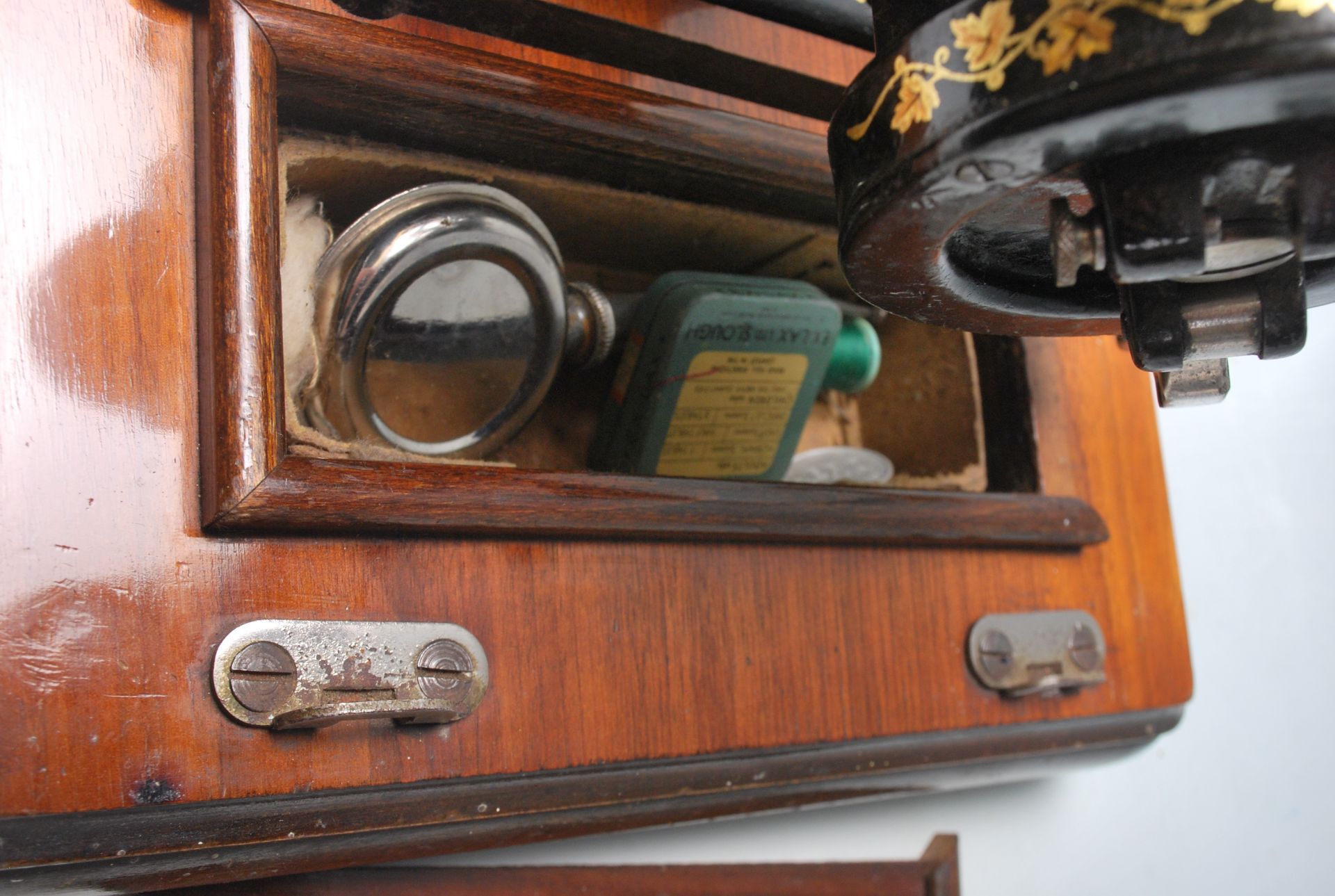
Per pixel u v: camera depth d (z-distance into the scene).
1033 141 0.23
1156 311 0.29
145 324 0.36
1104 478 0.64
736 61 0.50
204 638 0.35
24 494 0.33
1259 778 0.79
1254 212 0.26
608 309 0.53
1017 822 0.69
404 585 0.39
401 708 0.37
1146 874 0.73
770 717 0.47
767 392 0.55
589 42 0.47
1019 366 0.62
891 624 0.52
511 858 0.50
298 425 0.41
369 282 0.41
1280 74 0.21
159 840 0.34
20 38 0.35
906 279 0.31
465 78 0.42
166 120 0.37
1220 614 0.80
